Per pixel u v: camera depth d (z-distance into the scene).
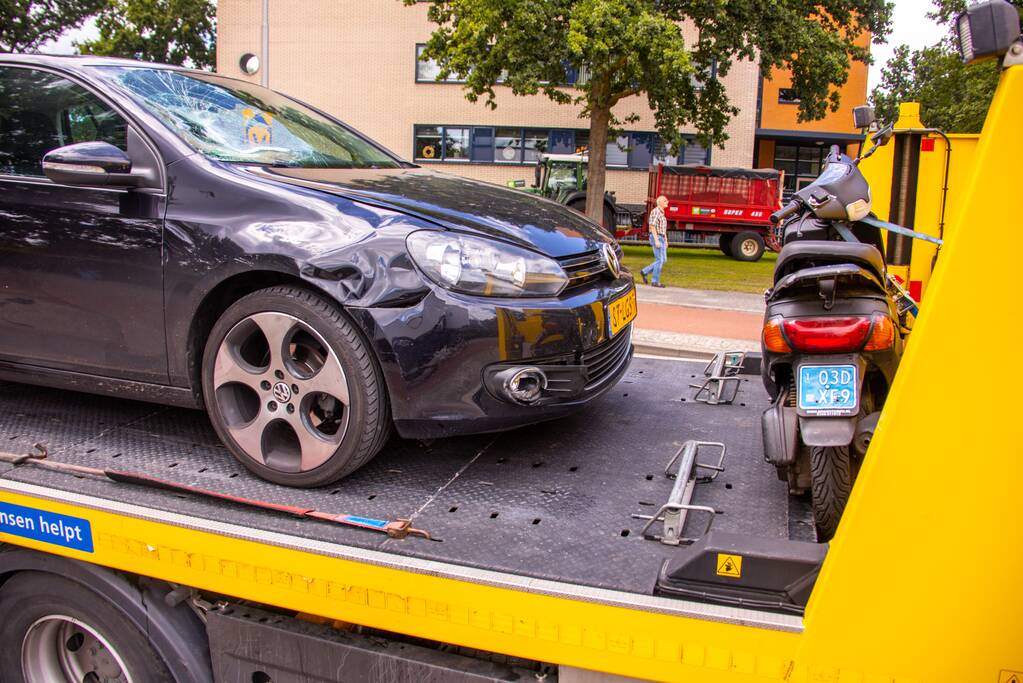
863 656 1.67
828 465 2.36
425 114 29.81
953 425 1.56
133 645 2.38
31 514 2.42
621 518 2.34
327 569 2.06
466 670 2.04
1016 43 1.45
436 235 2.55
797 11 20.72
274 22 29.98
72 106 2.98
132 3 35.00
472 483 2.61
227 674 2.32
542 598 1.87
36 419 3.12
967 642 1.61
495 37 19.94
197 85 3.27
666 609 1.77
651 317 11.75
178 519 2.22
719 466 2.63
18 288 2.97
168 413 3.24
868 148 4.23
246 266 2.57
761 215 24.08
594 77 19.92
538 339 2.58
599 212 22.42
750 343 9.41
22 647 2.59
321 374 2.52
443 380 2.50
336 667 2.17
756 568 1.79
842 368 2.31
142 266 2.74
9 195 2.95
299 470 2.55
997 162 1.47
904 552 1.62
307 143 3.34
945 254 1.53
